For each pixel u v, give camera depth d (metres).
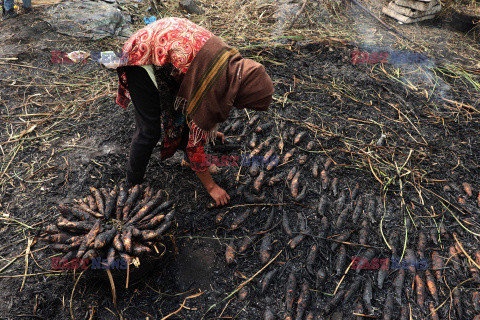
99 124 3.07
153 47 1.79
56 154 2.80
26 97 3.29
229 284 2.11
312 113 3.27
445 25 4.88
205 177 2.32
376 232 2.38
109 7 4.55
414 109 3.38
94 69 3.67
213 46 1.73
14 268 2.11
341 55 4.06
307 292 2.04
